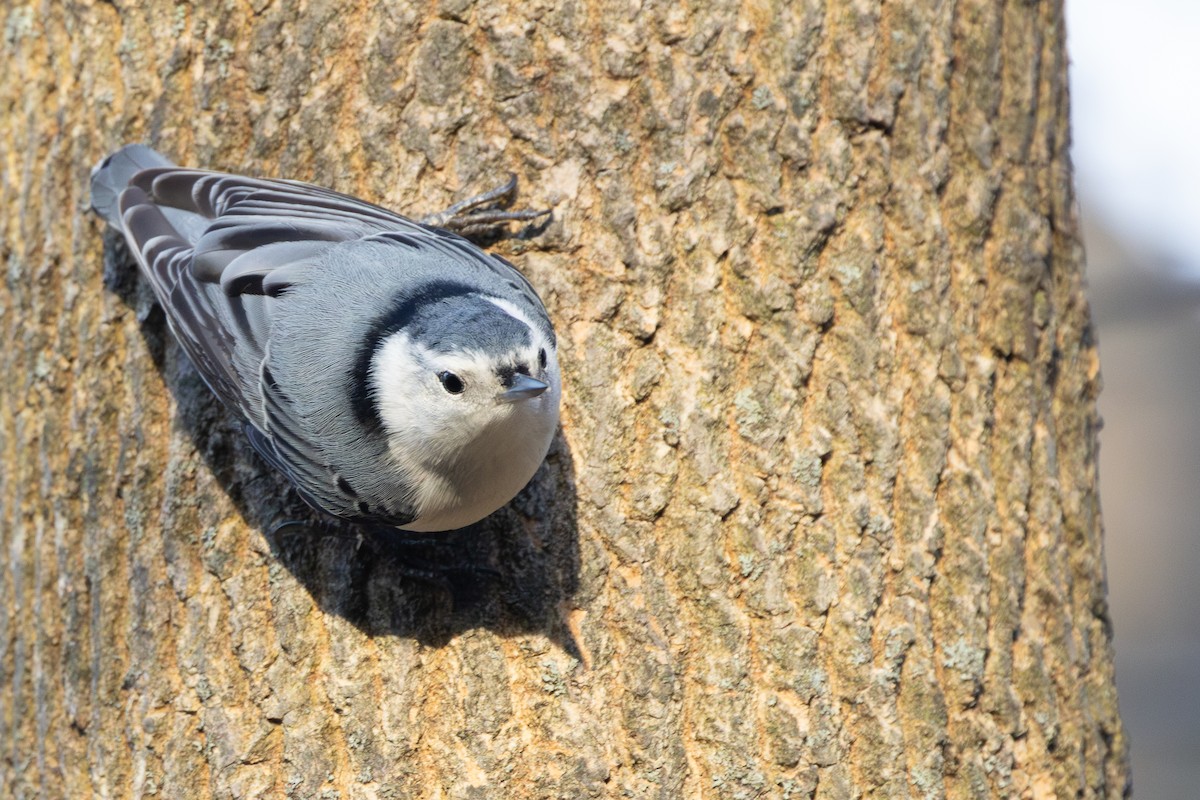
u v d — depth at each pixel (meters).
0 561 7.77
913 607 6.85
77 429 7.48
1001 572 7.05
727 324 7.05
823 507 6.90
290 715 6.84
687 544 6.88
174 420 7.38
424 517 6.89
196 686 6.96
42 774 7.39
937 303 7.14
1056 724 6.99
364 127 7.39
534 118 7.26
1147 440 16.53
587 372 7.09
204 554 7.19
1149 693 15.02
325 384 6.84
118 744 7.11
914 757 6.71
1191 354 16.17
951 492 7.02
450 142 7.33
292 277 7.10
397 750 6.71
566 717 6.72
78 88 7.68
